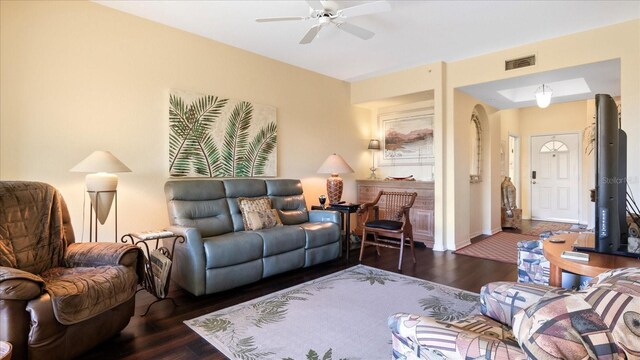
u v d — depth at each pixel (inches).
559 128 289.4
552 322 28.9
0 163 100.9
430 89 182.5
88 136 116.7
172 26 136.3
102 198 107.4
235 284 117.1
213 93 149.8
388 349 79.4
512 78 160.2
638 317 26.5
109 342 82.6
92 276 79.6
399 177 221.6
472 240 207.2
